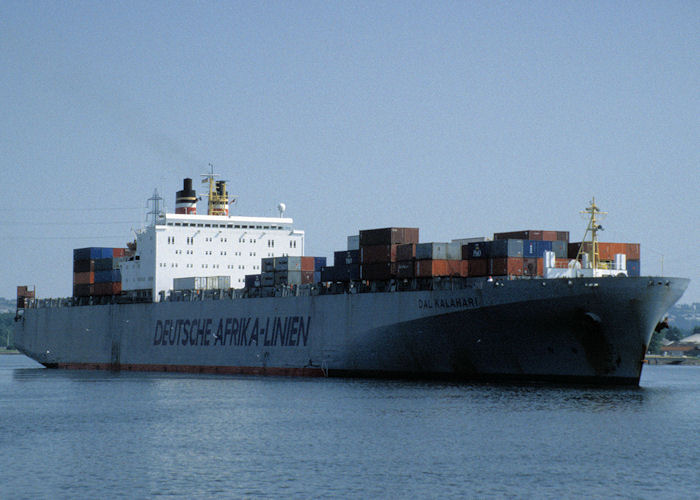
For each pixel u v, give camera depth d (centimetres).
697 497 3819
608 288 6650
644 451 4719
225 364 9806
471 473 4216
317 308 8712
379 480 4084
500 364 7456
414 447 4822
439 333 7562
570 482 4050
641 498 3800
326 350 8606
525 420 5644
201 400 6956
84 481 4081
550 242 7456
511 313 7050
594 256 7231
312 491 3894
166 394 7500
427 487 3959
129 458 4581
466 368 7638
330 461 4481
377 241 8088
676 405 6525
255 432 5338
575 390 7094
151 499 3778
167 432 5378
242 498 3784
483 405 6294
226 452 4728
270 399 6894
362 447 4831
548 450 4734
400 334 7844
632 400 6606
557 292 6788
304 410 6209
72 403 6931
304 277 9250
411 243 7800
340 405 6425
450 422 5597
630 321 6750
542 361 7244
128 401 7006
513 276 7312
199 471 4269
